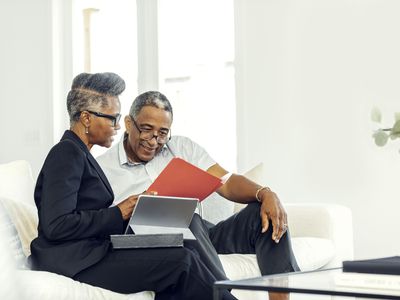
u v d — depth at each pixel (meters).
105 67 5.87
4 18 6.14
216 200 3.58
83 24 5.94
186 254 2.54
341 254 3.68
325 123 4.70
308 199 4.74
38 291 2.22
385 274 1.95
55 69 5.93
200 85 5.39
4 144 6.11
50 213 2.50
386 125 4.49
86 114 2.78
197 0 5.41
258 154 4.96
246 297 3.16
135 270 2.50
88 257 2.50
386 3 4.50
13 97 6.08
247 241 3.13
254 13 4.99
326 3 4.71
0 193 2.91
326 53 4.71
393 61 4.47
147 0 5.55
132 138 3.34
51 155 2.59
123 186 3.32
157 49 5.53
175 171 2.62
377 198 4.49
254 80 4.98
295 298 3.45
